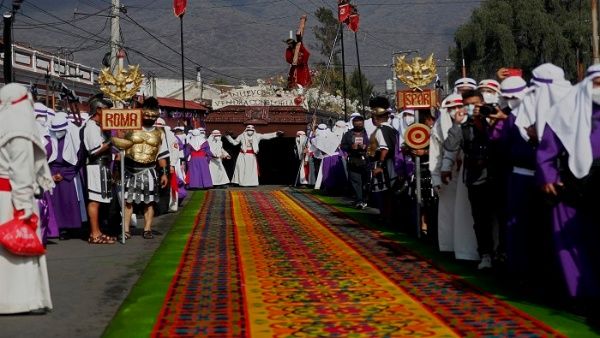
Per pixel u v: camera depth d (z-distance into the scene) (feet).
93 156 37.01
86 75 114.73
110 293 25.66
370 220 46.65
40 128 36.70
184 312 22.61
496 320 21.06
